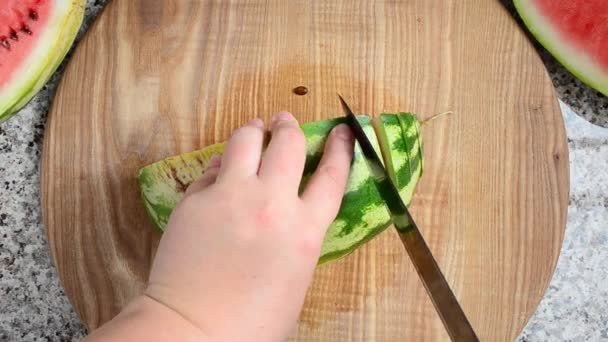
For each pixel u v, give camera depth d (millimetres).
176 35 631
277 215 486
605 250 629
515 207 599
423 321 578
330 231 550
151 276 486
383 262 585
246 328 465
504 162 607
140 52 627
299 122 618
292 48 629
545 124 612
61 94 616
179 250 482
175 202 569
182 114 619
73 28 624
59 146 611
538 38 634
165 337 451
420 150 576
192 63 627
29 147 646
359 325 579
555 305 622
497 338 580
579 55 629
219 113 620
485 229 595
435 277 504
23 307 625
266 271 475
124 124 616
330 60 626
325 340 577
